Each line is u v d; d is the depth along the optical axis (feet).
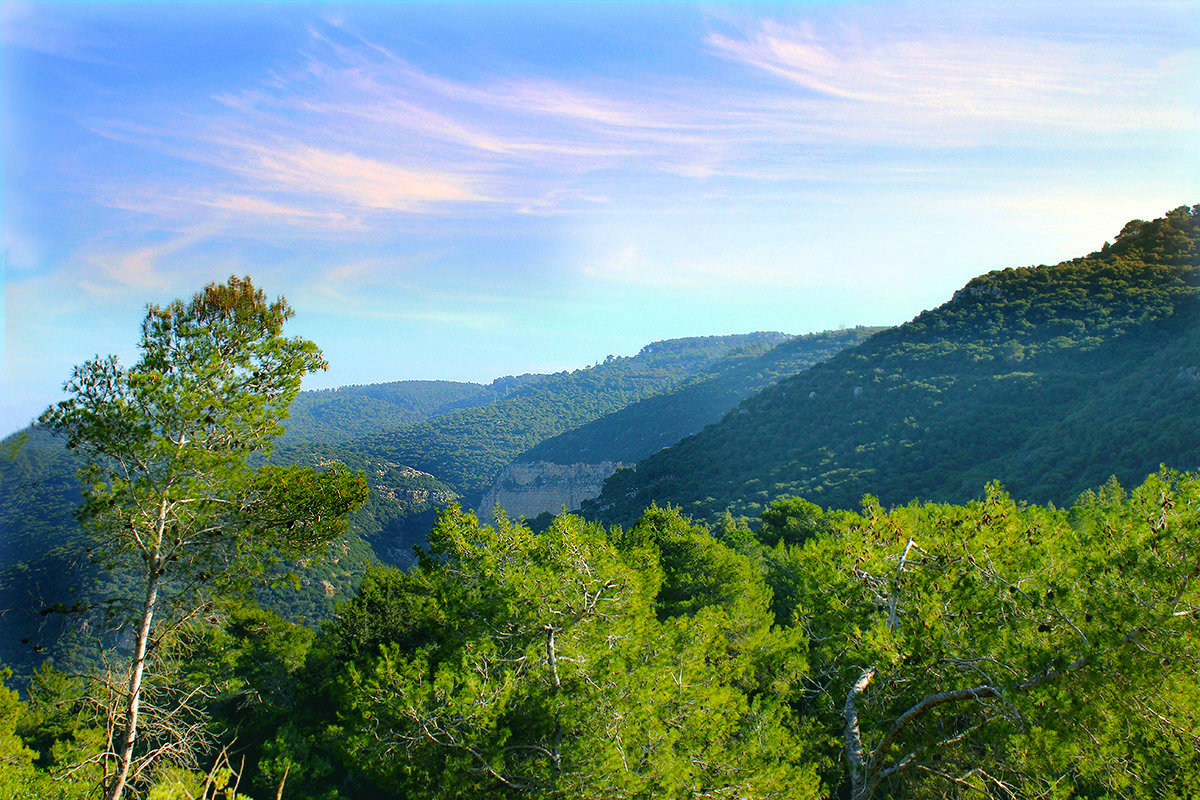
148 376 34.86
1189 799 26.04
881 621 34.88
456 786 32.60
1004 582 32.07
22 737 64.75
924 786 34.17
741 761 33.27
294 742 64.39
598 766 30.53
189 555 37.35
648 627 43.11
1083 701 27.25
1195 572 26.63
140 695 36.40
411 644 73.36
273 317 41.06
